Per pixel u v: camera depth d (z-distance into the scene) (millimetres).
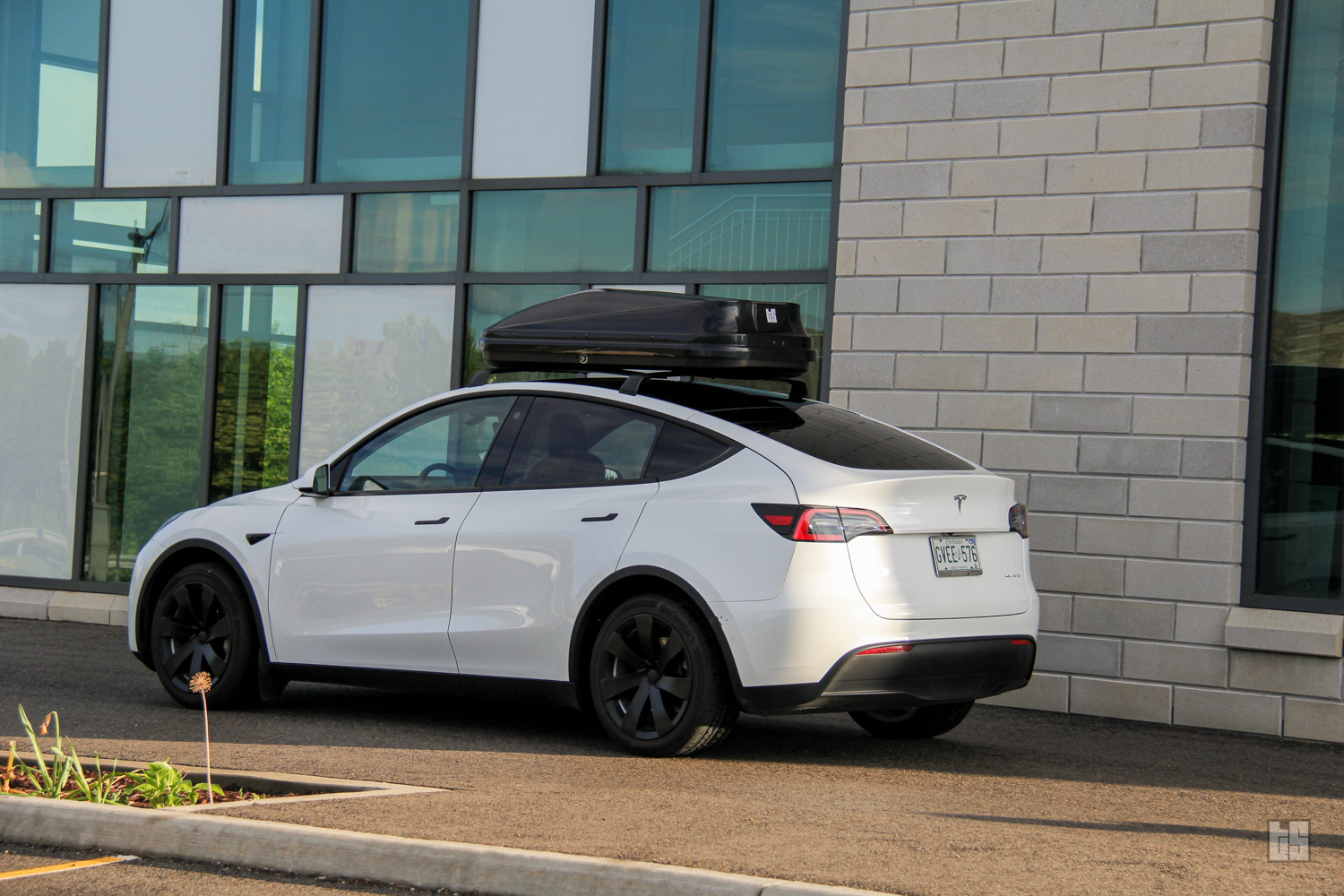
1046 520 8414
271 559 7230
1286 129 8016
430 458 7004
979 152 8664
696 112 9781
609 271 10031
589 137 10133
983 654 6012
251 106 11305
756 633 5762
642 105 10039
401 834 4480
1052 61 8469
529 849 4340
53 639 10328
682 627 5969
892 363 8891
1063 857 4449
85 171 11875
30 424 11898
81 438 11750
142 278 11570
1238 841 4812
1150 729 7855
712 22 9805
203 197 11383
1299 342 7973
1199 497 8023
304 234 11023
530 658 6410
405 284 10664
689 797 5230
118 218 11695
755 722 7445
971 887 4043
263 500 7453
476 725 7070
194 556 7707
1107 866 4348
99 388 11758
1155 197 8180
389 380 10711
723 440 6156
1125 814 5285
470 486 6809
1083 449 8328
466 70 10586
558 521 6395
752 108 9695
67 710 7289
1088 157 8359
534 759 6074
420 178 10727
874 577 5730
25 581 11859
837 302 9078
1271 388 8031
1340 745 7531
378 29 10914
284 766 5758
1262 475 8008
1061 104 8438
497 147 10430
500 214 10422
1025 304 8516
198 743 6332
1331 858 4578
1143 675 8125
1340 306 7883
